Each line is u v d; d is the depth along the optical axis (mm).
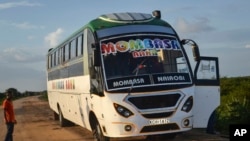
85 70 12688
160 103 10555
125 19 11734
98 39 11180
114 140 13547
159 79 10656
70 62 15438
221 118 16688
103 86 10625
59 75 18734
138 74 10664
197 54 11188
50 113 33594
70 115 16547
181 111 10695
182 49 11422
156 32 11398
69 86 15906
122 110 10391
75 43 14391
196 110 12047
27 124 23828
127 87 10469
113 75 10680
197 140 12617
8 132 14367
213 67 12406
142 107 10445
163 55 11070
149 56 10945
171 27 11844
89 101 12320
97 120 11781
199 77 12156
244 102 18250
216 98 12352
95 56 10758
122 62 10828
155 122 10453
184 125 10727
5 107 14281
